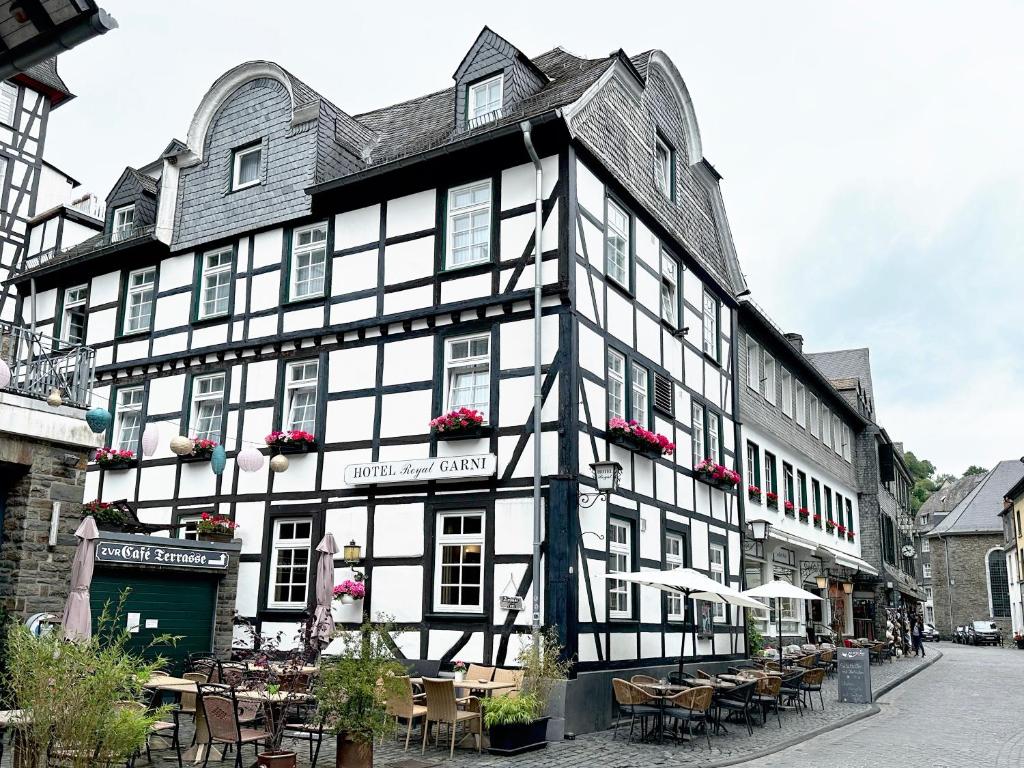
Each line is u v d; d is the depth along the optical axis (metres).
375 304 15.14
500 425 13.38
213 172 17.94
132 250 18.58
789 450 25.19
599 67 15.12
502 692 11.33
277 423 15.76
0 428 10.19
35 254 25.70
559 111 13.40
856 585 33.00
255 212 17.03
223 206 17.58
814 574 27.14
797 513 24.97
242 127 17.69
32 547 10.42
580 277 13.59
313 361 15.82
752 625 19.19
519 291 13.62
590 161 14.36
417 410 14.27
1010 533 54.94
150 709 8.10
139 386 18.17
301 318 15.98
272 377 16.08
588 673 12.47
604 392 14.02
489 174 14.43
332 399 15.22
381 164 15.08
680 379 17.23
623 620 13.78
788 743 12.00
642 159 16.55
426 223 14.91
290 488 15.25
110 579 13.17
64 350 11.38
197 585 14.46
